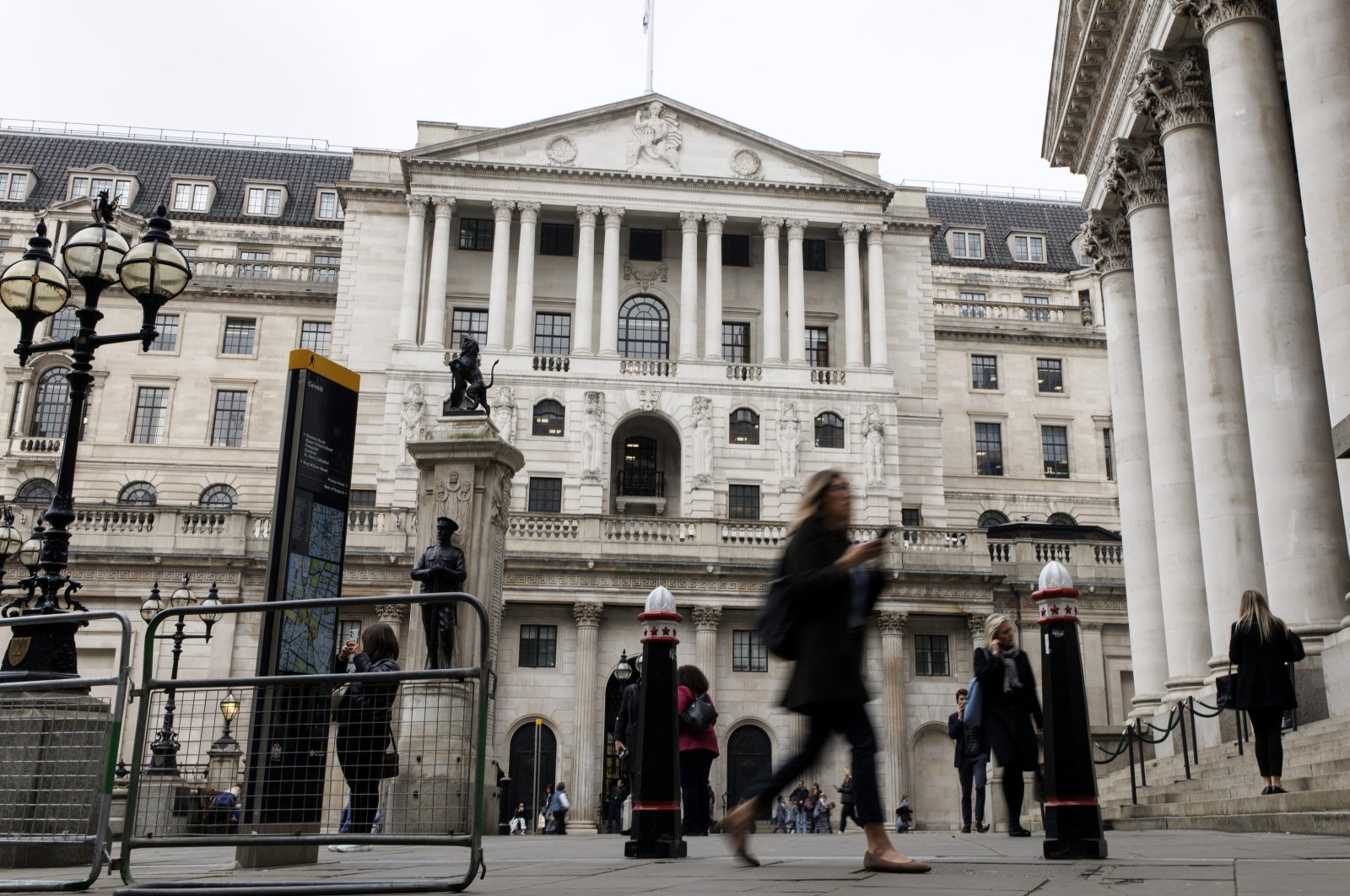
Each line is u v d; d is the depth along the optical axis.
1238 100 21.02
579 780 39.78
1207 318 23.14
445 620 14.45
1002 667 12.47
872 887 5.89
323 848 11.49
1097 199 29.97
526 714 41.00
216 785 9.38
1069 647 8.26
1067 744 8.09
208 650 39.62
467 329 52.75
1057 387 63.28
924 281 55.97
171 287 13.33
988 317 65.81
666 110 53.72
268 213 70.75
